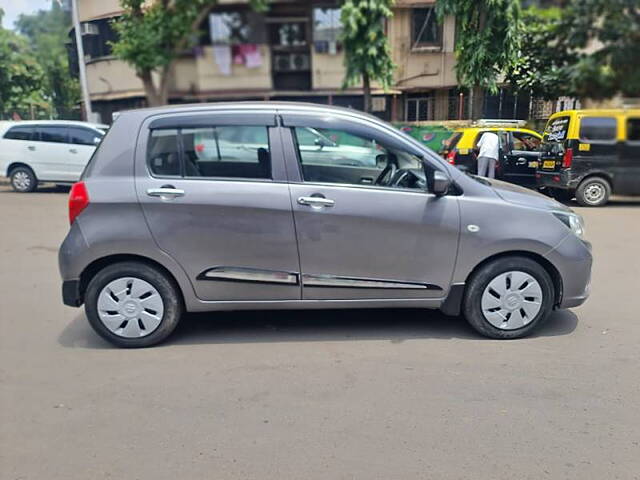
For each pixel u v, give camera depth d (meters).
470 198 3.48
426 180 3.47
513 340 3.60
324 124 3.41
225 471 2.25
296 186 3.39
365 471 2.24
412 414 2.67
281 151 3.40
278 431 2.53
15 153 10.62
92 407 2.76
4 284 4.91
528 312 3.58
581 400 2.79
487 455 2.34
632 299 4.38
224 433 2.52
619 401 2.78
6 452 2.38
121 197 3.33
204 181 3.38
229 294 3.50
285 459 2.32
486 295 3.56
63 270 3.41
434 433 2.51
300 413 2.68
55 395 2.88
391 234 3.43
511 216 3.48
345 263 3.46
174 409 2.74
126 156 3.37
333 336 3.70
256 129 3.39
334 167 3.55
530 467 2.26
